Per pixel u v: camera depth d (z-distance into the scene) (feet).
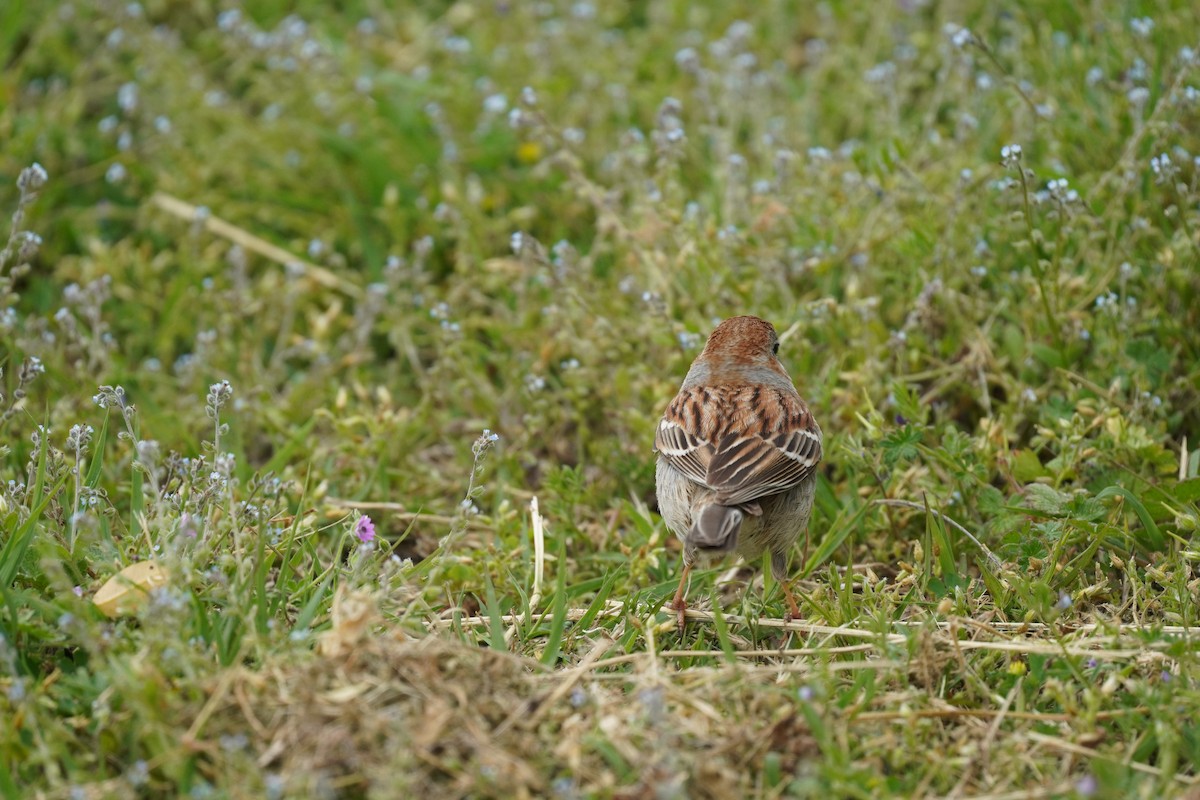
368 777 23.35
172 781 24.12
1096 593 30.91
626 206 48.65
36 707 24.76
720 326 35.99
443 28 57.11
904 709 25.95
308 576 29.66
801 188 43.83
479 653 26.35
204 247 49.21
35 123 51.72
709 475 30.78
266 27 58.90
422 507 34.19
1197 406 37.14
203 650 25.84
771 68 52.29
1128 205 40.50
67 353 43.47
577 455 40.78
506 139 51.01
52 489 29.48
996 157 44.50
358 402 43.37
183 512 29.35
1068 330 37.91
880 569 34.19
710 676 26.91
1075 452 33.86
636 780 23.97
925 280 39.55
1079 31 48.60
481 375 42.37
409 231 49.11
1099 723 26.71
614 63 53.83
